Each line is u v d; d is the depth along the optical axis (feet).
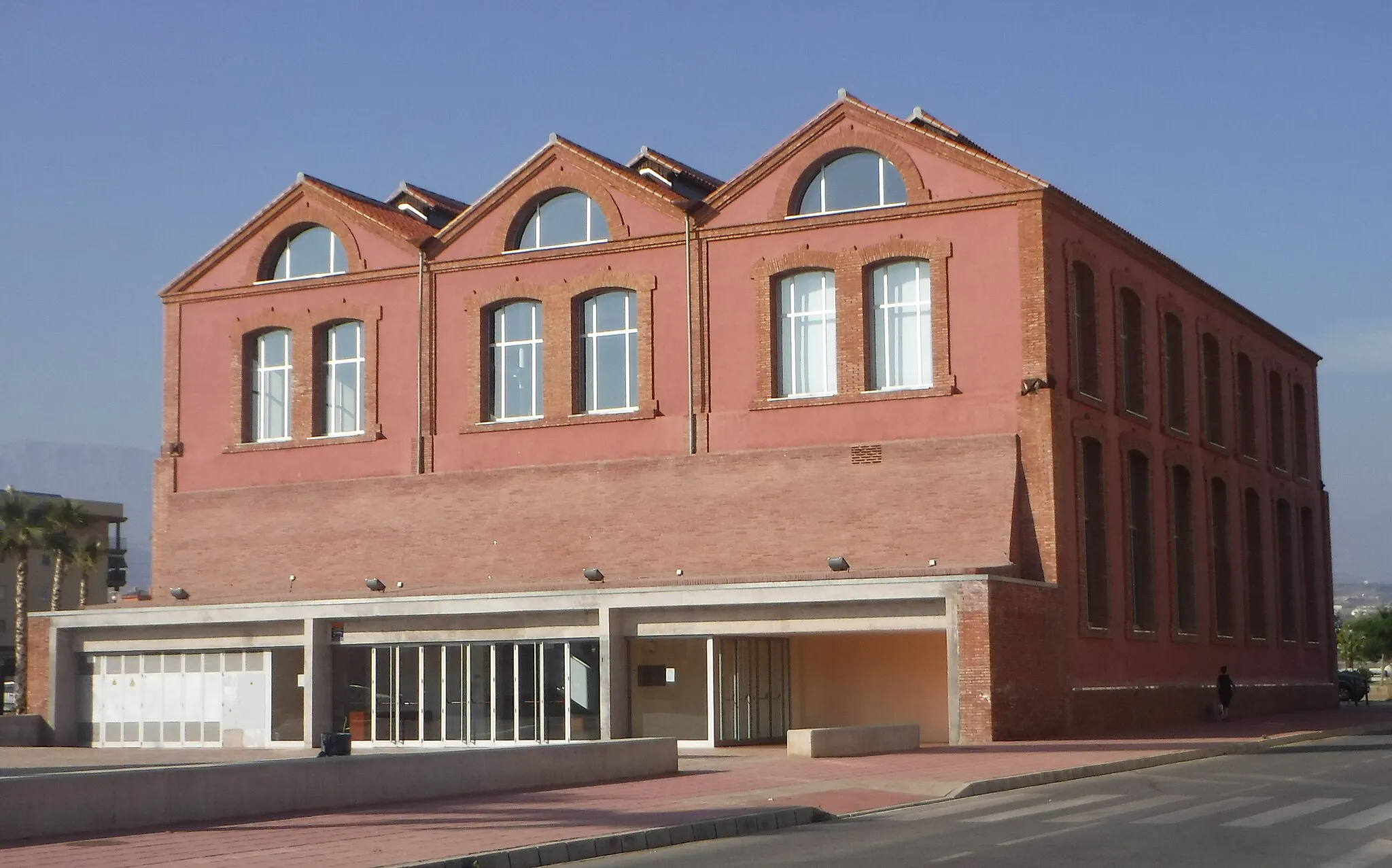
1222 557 169.17
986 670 113.60
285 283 158.20
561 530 141.38
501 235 150.10
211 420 160.15
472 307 150.41
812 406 135.95
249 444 157.58
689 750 119.44
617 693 125.49
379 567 147.64
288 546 152.35
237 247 160.86
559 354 146.51
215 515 156.97
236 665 141.90
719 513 135.64
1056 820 64.80
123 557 268.82
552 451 145.59
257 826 64.69
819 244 137.69
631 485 140.05
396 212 164.96
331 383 157.07
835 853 55.06
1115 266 144.25
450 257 151.74
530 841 58.44
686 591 123.13
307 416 155.84
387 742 134.72
